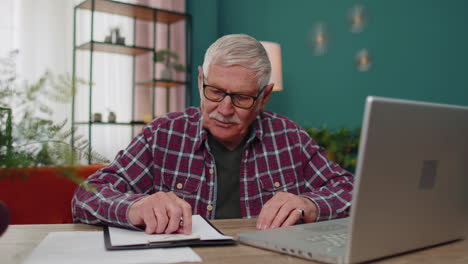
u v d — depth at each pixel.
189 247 0.73
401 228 0.65
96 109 3.95
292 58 4.07
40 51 3.63
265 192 1.36
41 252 0.68
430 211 0.70
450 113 0.67
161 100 4.36
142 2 4.17
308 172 1.41
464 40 2.85
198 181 1.32
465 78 2.85
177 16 4.20
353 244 0.59
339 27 3.65
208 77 1.17
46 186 1.25
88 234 0.82
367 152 0.56
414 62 3.14
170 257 0.66
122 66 4.10
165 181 1.30
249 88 1.15
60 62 3.71
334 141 3.35
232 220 1.03
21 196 1.23
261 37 4.40
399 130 0.59
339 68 3.66
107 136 3.99
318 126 3.83
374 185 0.59
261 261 0.66
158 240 0.73
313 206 1.00
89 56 3.89
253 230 0.91
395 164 0.60
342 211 1.06
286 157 1.40
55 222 1.26
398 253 0.67
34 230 0.86
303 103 3.97
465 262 0.67
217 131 1.23
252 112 1.20
